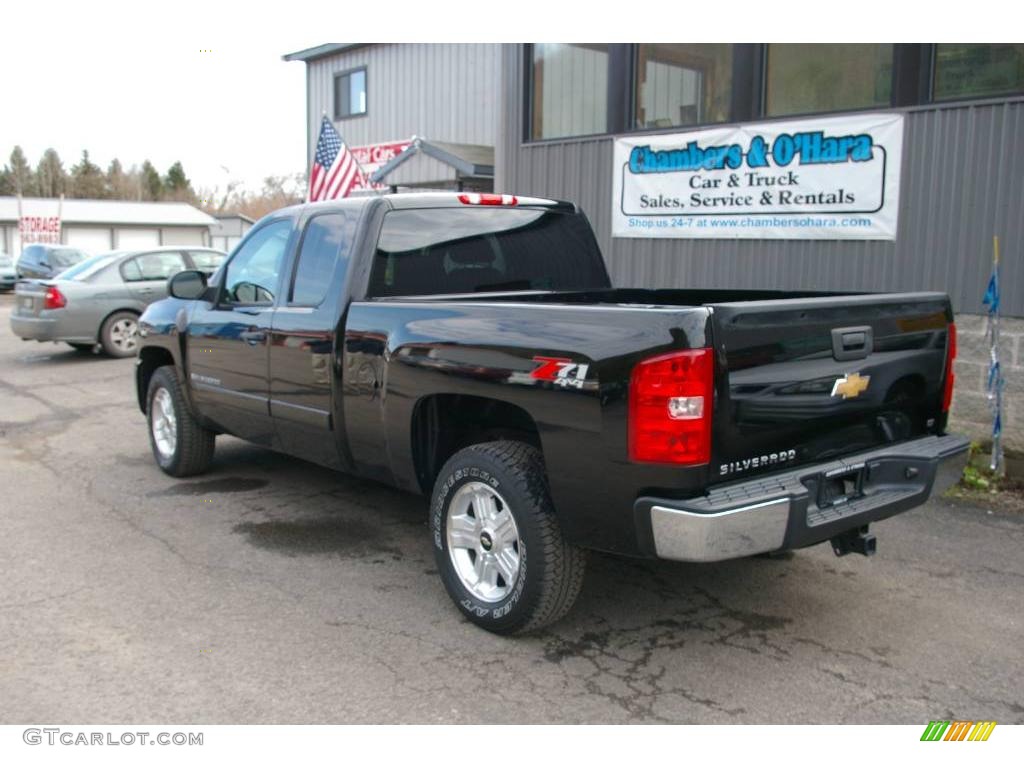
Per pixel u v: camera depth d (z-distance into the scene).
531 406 3.76
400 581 4.75
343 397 4.80
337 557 5.11
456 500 4.22
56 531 5.55
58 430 8.62
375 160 19.53
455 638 4.08
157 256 13.93
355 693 3.59
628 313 3.47
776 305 3.55
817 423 3.76
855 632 4.16
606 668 3.80
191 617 4.29
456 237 5.18
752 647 4.01
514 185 9.96
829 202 7.52
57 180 90.75
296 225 5.37
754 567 4.96
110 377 11.84
